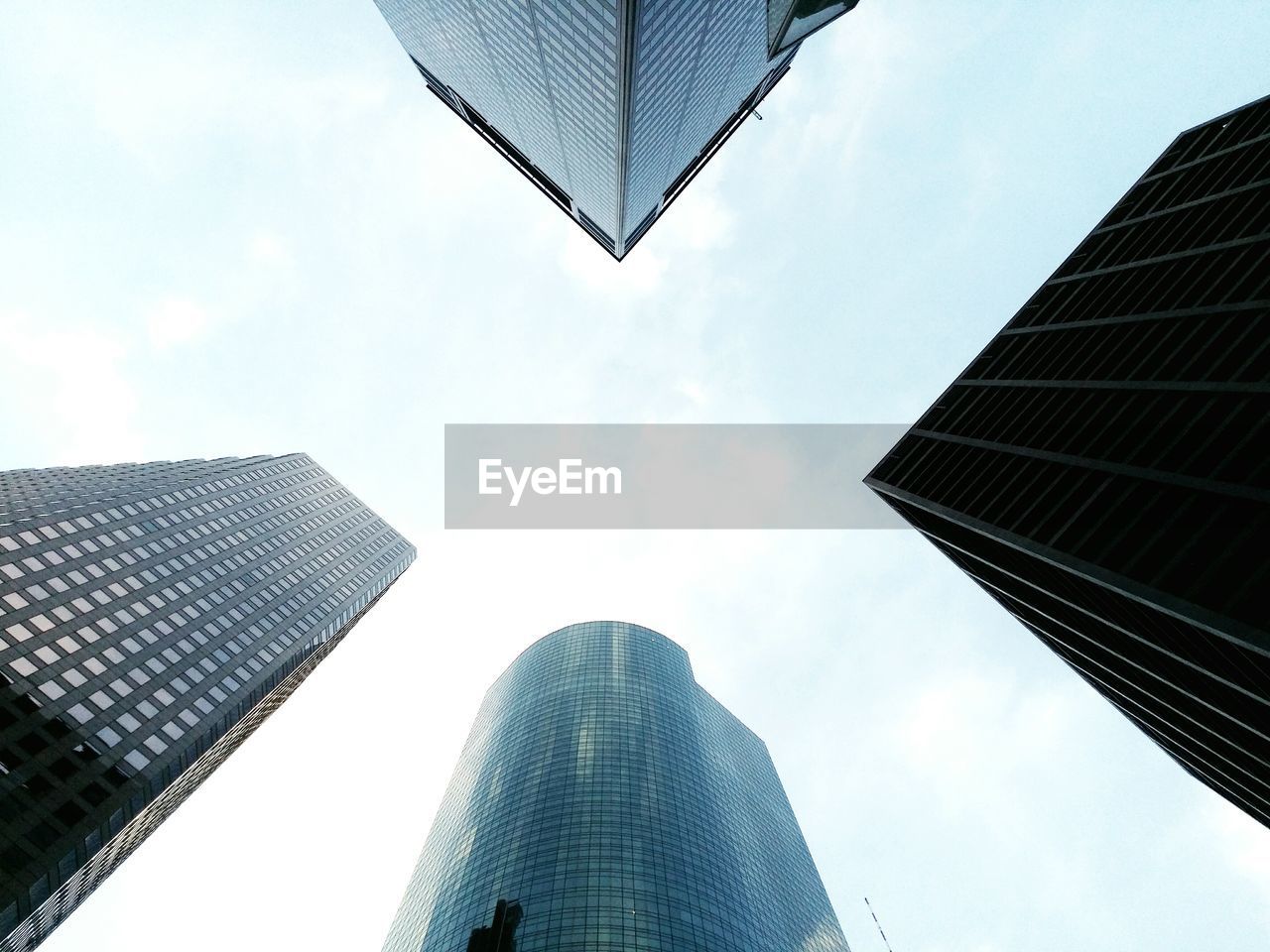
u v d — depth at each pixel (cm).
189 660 7981
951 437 6669
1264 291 4497
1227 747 5431
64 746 5897
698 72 9469
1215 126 7138
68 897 6044
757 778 15925
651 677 14500
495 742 13288
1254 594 3341
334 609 11475
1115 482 4497
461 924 8606
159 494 10462
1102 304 6125
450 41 11731
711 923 8556
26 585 6938
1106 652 5766
